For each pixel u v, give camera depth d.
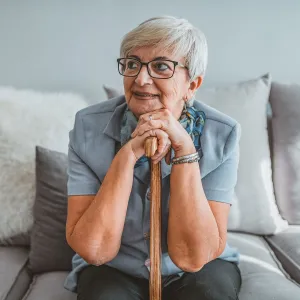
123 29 2.00
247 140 1.66
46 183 1.47
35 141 1.59
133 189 1.17
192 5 1.98
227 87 1.75
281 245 1.57
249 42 2.01
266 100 1.76
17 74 2.04
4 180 1.54
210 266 1.20
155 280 1.03
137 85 1.08
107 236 1.07
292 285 1.29
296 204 1.72
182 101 1.16
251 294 1.24
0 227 1.53
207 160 1.18
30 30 2.00
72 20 2.00
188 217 1.08
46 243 1.44
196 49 1.09
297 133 1.72
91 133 1.22
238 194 1.63
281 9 1.98
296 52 2.02
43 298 1.25
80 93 2.04
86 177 1.18
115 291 1.10
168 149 1.10
